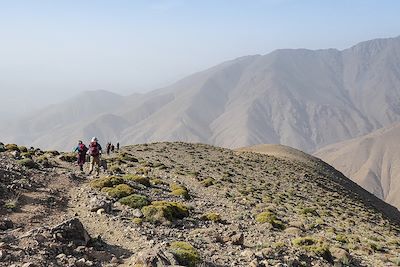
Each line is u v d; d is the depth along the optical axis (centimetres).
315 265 1838
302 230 2794
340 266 1972
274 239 2164
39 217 1645
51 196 1983
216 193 3716
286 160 10106
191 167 5947
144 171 4144
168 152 7600
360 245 2802
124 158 5366
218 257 1538
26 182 2109
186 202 2766
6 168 2283
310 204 4844
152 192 2747
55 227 1355
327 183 8250
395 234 4416
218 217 2336
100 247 1409
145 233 1659
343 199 6531
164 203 2169
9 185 1944
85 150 3114
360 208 6097
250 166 7512
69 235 1360
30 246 1221
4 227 1436
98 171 2947
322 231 3053
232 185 4775
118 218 1833
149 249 1339
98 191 2333
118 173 3531
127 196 2231
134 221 1827
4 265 1077
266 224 2531
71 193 2184
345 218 4431
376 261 2366
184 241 1678
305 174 8125
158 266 1211
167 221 1944
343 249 2330
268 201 4056
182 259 1334
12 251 1157
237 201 3472
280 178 6794
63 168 3055
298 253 1911
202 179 4581
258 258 1611
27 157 3080
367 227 4172
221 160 7569
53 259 1191
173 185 3278
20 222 1534
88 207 1908
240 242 1831
